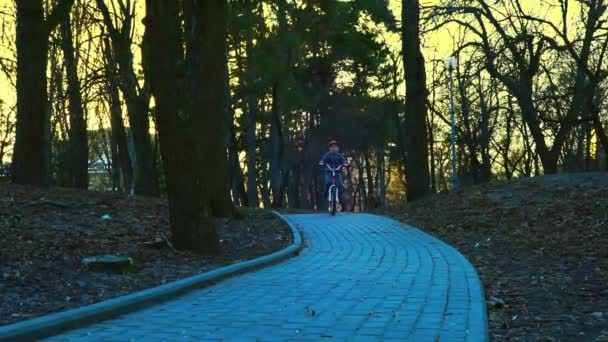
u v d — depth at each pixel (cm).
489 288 800
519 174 5453
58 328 545
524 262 998
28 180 1566
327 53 3722
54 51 2734
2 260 795
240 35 2805
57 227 1076
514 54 2562
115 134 3070
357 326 574
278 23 2806
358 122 4559
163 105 1039
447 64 2638
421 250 1158
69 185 3241
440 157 5284
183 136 1051
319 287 792
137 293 685
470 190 1903
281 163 3600
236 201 3688
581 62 2586
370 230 1516
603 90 3275
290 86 3198
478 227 1402
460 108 4134
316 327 571
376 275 886
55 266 812
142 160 2450
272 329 564
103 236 1071
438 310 638
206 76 1530
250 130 4222
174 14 1026
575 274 870
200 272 886
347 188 6550
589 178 1688
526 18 2573
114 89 2497
